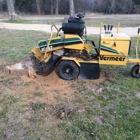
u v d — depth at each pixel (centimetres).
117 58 471
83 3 3756
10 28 1440
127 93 438
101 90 451
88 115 357
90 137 304
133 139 299
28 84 472
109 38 453
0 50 794
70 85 472
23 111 368
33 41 959
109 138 301
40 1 3659
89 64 491
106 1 3612
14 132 315
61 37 477
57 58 477
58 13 3838
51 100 406
